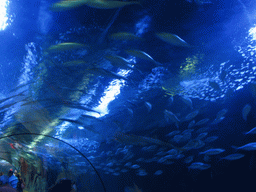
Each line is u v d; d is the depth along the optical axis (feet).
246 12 11.41
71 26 9.99
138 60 12.98
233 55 14.42
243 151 27.78
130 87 16.40
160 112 23.80
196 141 25.02
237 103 25.31
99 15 9.70
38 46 10.50
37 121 15.97
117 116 21.34
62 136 20.58
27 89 12.81
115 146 31.35
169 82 16.61
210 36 12.48
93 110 18.35
